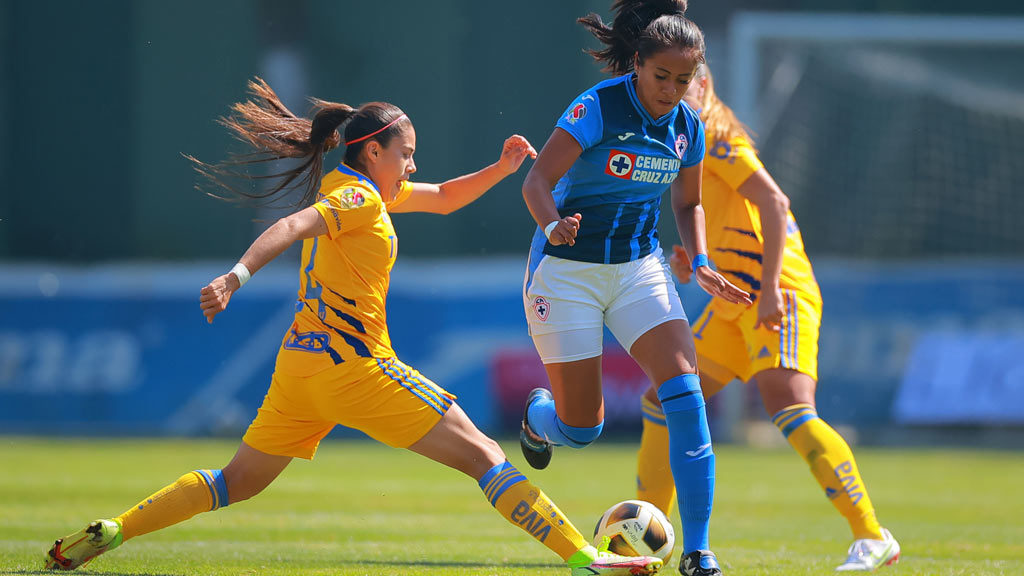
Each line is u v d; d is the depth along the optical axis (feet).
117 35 204.23
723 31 209.05
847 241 194.90
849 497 57.52
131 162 203.82
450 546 65.36
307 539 68.33
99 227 204.13
